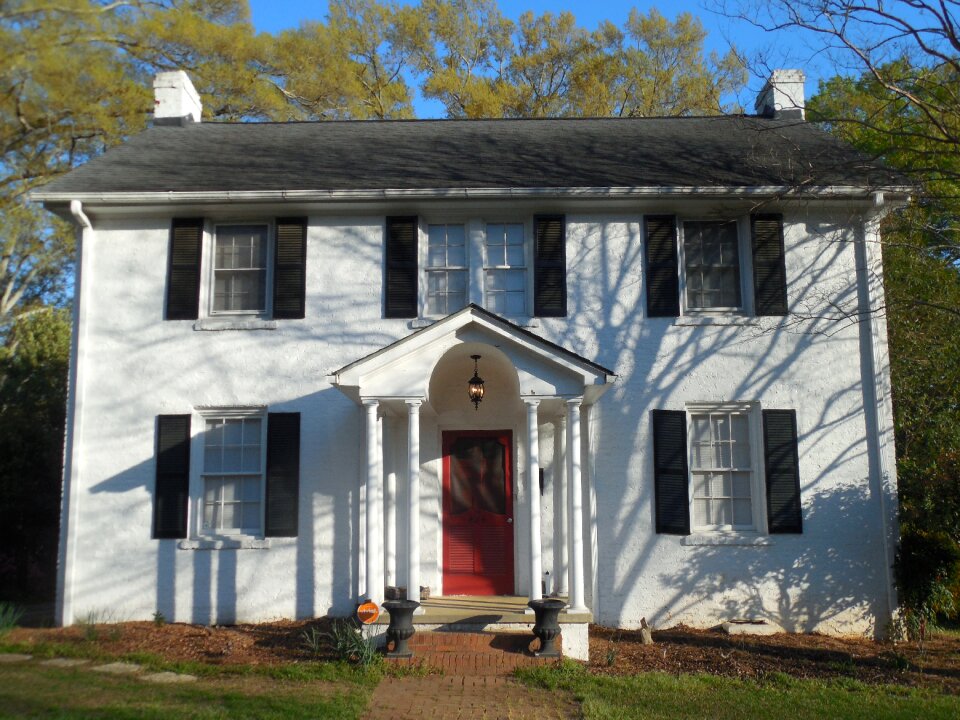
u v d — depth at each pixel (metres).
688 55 26.33
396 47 27.14
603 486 12.10
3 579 16.30
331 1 26.86
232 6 22.97
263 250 12.80
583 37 27.09
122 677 9.00
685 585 11.85
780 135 14.33
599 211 12.66
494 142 14.49
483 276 12.61
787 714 8.01
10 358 18.27
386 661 9.53
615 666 9.80
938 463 12.10
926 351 14.21
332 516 12.00
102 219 12.68
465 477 12.59
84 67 19.38
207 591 11.88
